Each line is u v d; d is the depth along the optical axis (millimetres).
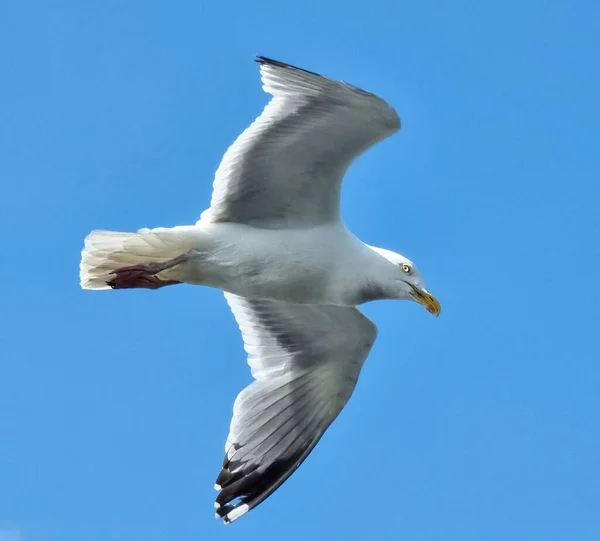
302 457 15719
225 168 14648
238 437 15633
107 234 14531
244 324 16344
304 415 15891
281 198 14711
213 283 14852
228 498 15328
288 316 16031
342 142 14180
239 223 14836
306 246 14625
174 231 14562
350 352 15836
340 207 14758
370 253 14852
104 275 14680
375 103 13609
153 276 14617
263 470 15562
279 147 14375
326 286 14789
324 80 13578
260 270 14641
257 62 14047
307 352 16000
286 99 14047
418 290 14836
